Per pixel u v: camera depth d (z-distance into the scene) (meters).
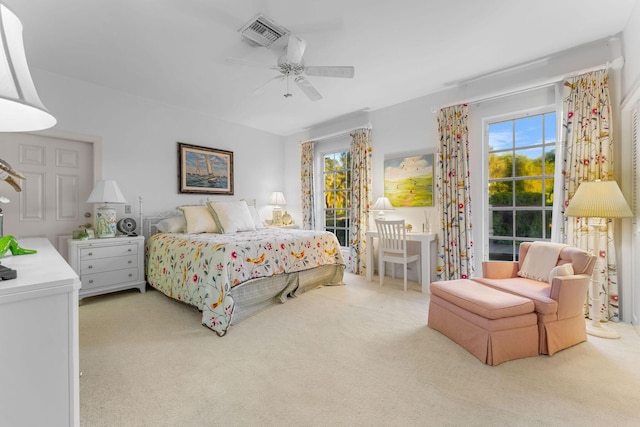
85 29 2.30
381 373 1.75
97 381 1.66
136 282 3.32
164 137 3.97
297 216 5.45
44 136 3.09
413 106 3.87
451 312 2.19
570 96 2.67
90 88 3.32
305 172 5.14
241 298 2.61
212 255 2.54
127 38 2.43
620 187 2.48
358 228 4.38
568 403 1.47
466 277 3.29
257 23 2.19
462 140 3.34
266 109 4.22
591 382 1.65
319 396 1.54
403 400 1.50
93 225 3.39
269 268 2.86
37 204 3.08
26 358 0.81
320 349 2.05
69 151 3.27
